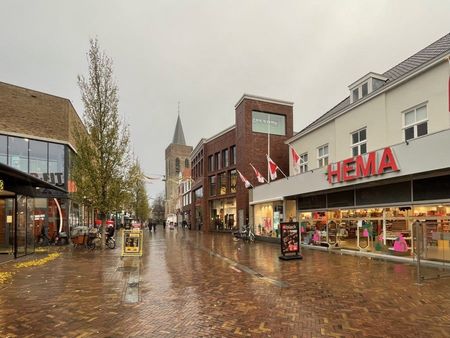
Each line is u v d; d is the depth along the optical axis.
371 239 15.18
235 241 25.08
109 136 19.38
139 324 5.99
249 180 31.27
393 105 15.43
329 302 7.31
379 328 5.68
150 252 17.62
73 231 23.52
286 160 32.94
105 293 8.24
